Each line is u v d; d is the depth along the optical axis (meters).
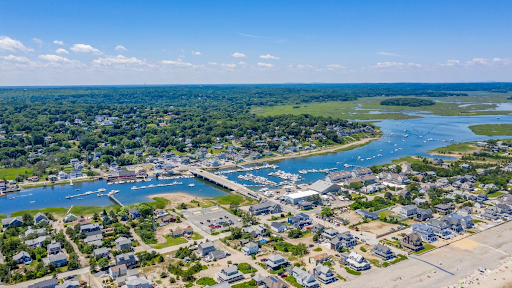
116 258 152.62
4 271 144.88
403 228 191.75
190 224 199.38
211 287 132.25
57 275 146.12
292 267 146.62
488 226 194.75
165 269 149.88
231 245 172.38
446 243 174.62
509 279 143.12
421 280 141.88
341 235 173.88
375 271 148.38
